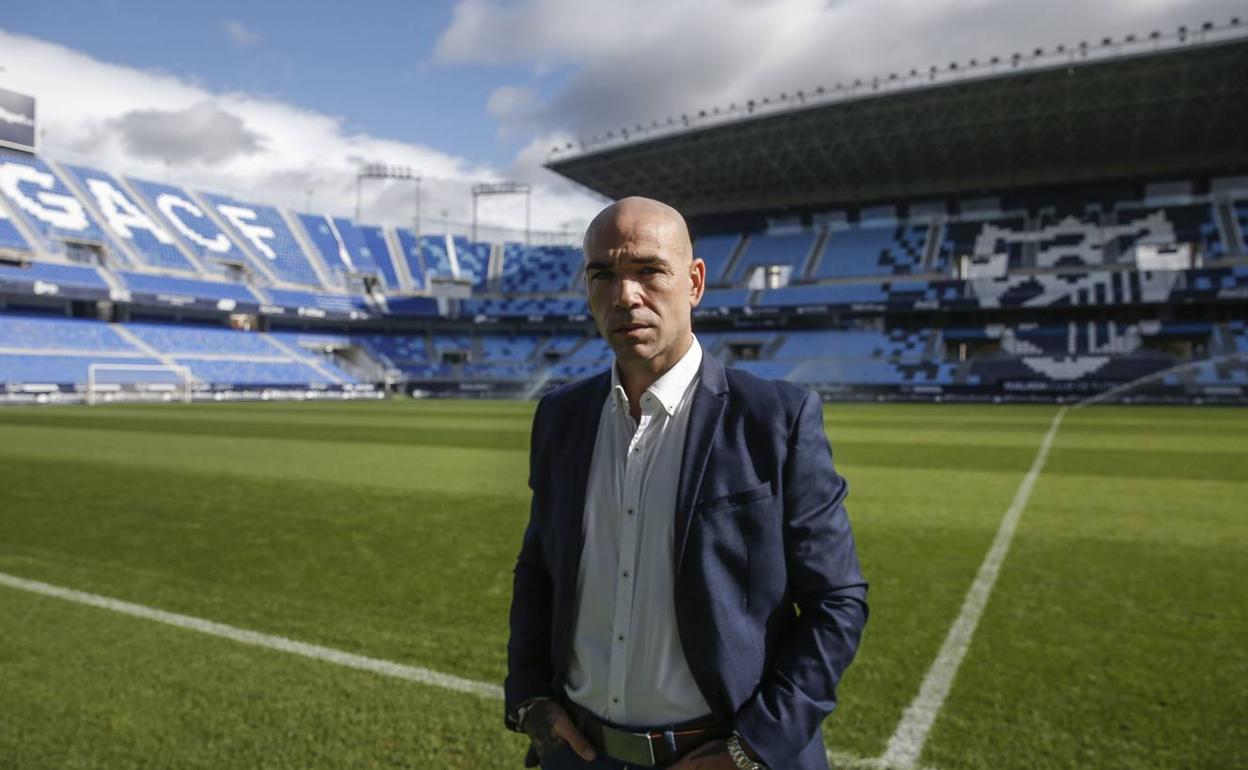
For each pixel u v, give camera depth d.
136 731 3.19
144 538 6.79
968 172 43.69
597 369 49.22
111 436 16.91
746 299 46.62
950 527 7.34
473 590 5.23
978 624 4.50
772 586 1.49
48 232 40.19
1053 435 17.80
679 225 1.54
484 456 13.48
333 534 6.98
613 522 1.59
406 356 51.62
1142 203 42.53
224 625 4.50
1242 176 40.97
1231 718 3.25
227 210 49.69
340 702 3.46
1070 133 37.88
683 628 1.48
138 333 41.28
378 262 54.72
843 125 38.62
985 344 43.03
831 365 41.94
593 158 43.94
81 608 4.82
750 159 43.38
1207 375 35.12
